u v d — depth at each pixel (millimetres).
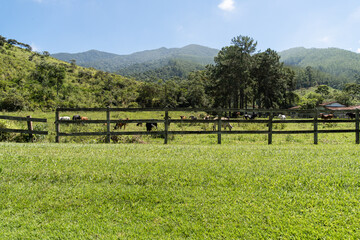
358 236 3262
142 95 83938
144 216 3949
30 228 3693
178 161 6062
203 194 4523
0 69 65312
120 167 5680
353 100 109250
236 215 3873
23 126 12273
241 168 5539
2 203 4285
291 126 21766
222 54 62438
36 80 66438
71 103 56469
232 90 61531
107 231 3613
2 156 6246
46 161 6027
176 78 173000
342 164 5684
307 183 4730
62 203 4328
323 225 3555
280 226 3557
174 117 36094
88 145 8461
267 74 58906
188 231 3566
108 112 9969
